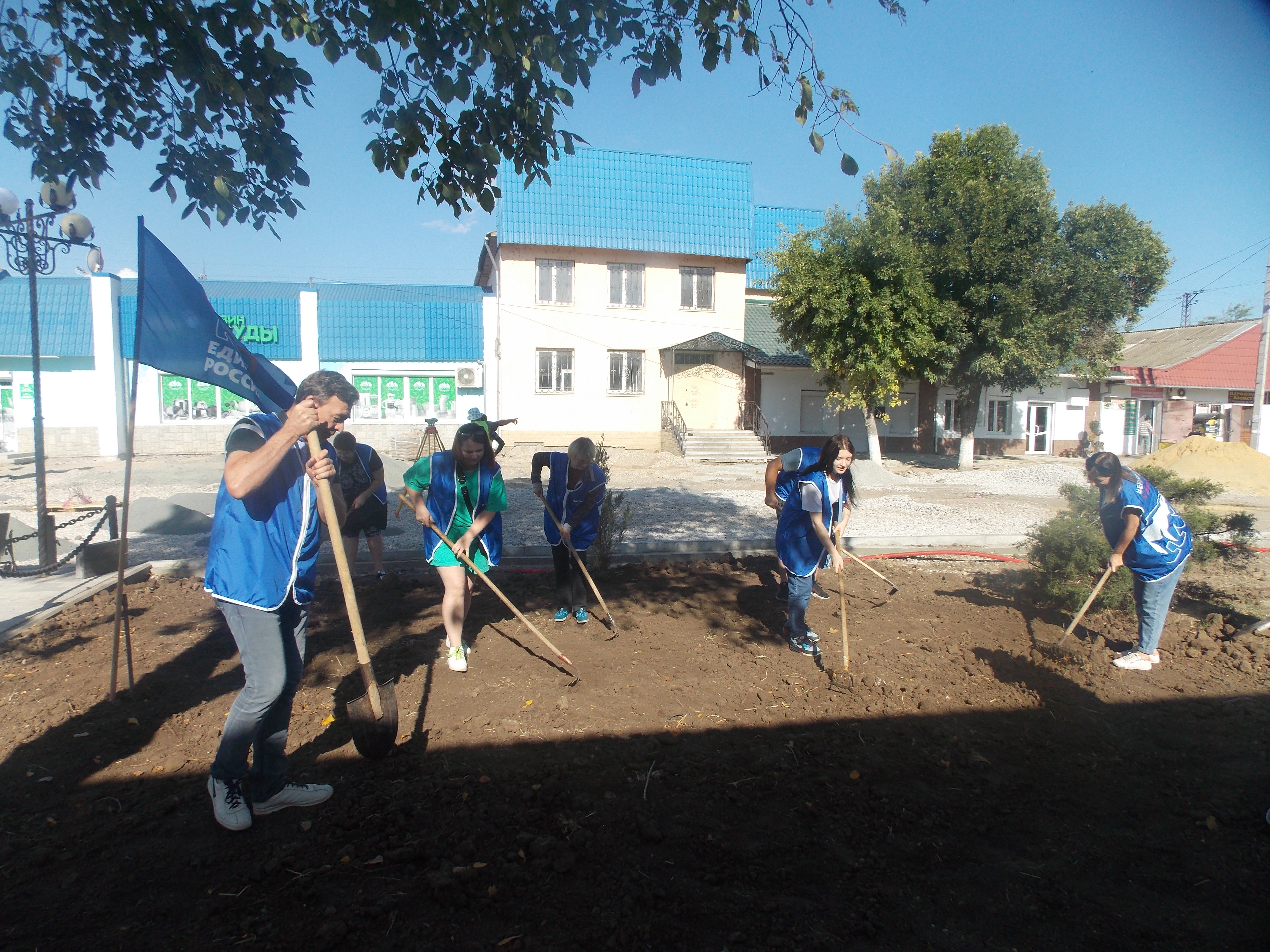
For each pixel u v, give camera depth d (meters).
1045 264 19.67
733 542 8.23
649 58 4.54
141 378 23.22
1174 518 4.82
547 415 25.12
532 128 4.84
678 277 25.64
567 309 24.94
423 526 4.59
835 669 4.82
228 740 2.93
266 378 3.57
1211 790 3.56
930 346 19.48
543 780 3.46
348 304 24.38
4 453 22.50
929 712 4.29
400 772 3.49
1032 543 6.59
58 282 23.14
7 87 4.21
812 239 20.83
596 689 4.48
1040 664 4.97
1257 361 28.09
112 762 3.57
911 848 3.05
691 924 2.58
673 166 25.77
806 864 2.92
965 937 2.58
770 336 27.67
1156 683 4.80
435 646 5.13
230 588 2.84
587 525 5.64
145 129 4.49
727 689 4.55
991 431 29.62
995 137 20.00
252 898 2.64
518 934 2.50
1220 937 2.62
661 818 3.20
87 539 6.84
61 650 4.98
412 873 2.79
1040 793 3.50
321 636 5.30
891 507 13.67
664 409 25.53
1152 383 30.72
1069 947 2.54
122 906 2.59
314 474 2.96
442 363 25.02
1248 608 6.52
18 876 2.74
